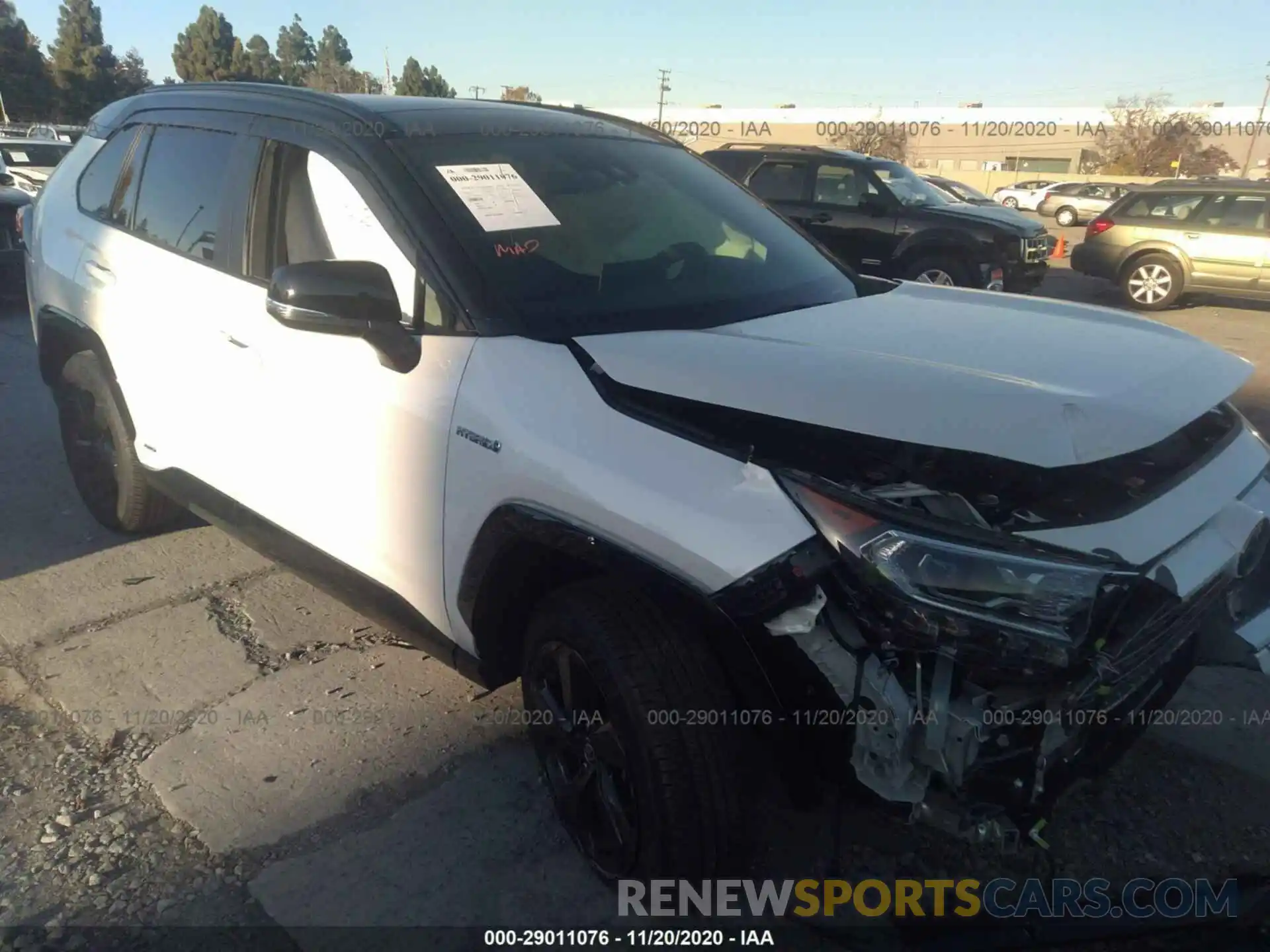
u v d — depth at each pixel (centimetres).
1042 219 3634
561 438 224
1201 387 221
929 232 1077
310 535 305
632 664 212
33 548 427
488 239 268
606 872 243
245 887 247
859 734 194
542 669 246
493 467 235
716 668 209
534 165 303
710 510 201
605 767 235
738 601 194
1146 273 1277
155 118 388
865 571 187
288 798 278
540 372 237
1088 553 194
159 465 373
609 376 228
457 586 254
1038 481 210
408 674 339
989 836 198
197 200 347
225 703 320
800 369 216
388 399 262
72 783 282
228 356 317
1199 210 1246
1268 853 263
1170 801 281
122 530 435
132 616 372
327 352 282
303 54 7869
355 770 289
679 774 211
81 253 400
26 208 473
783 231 345
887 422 195
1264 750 304
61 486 497
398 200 272
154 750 297
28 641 354
